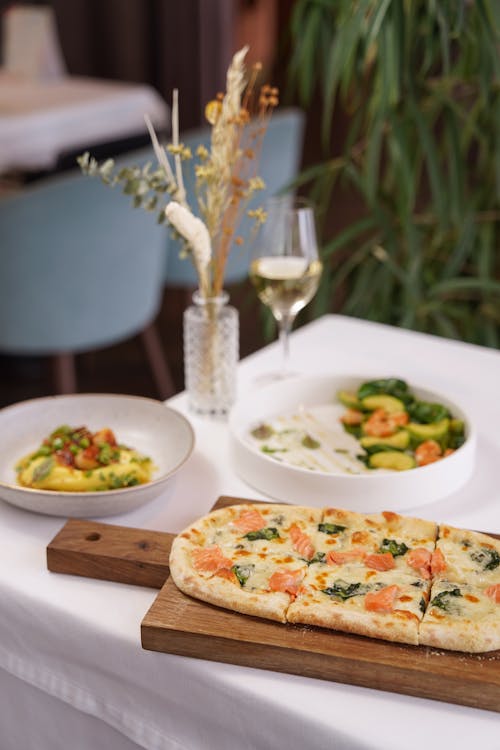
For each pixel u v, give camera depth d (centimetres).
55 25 556
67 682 145
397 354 199
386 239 267
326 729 130
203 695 136
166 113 500
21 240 263
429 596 138
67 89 452
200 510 157
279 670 134
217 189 166
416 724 130
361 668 132
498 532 153
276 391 175
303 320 291
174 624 135
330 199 487
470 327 279
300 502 157
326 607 135
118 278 281
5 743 155
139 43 546
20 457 165
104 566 145
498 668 130
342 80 252
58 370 295
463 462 159
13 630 146
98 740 148
